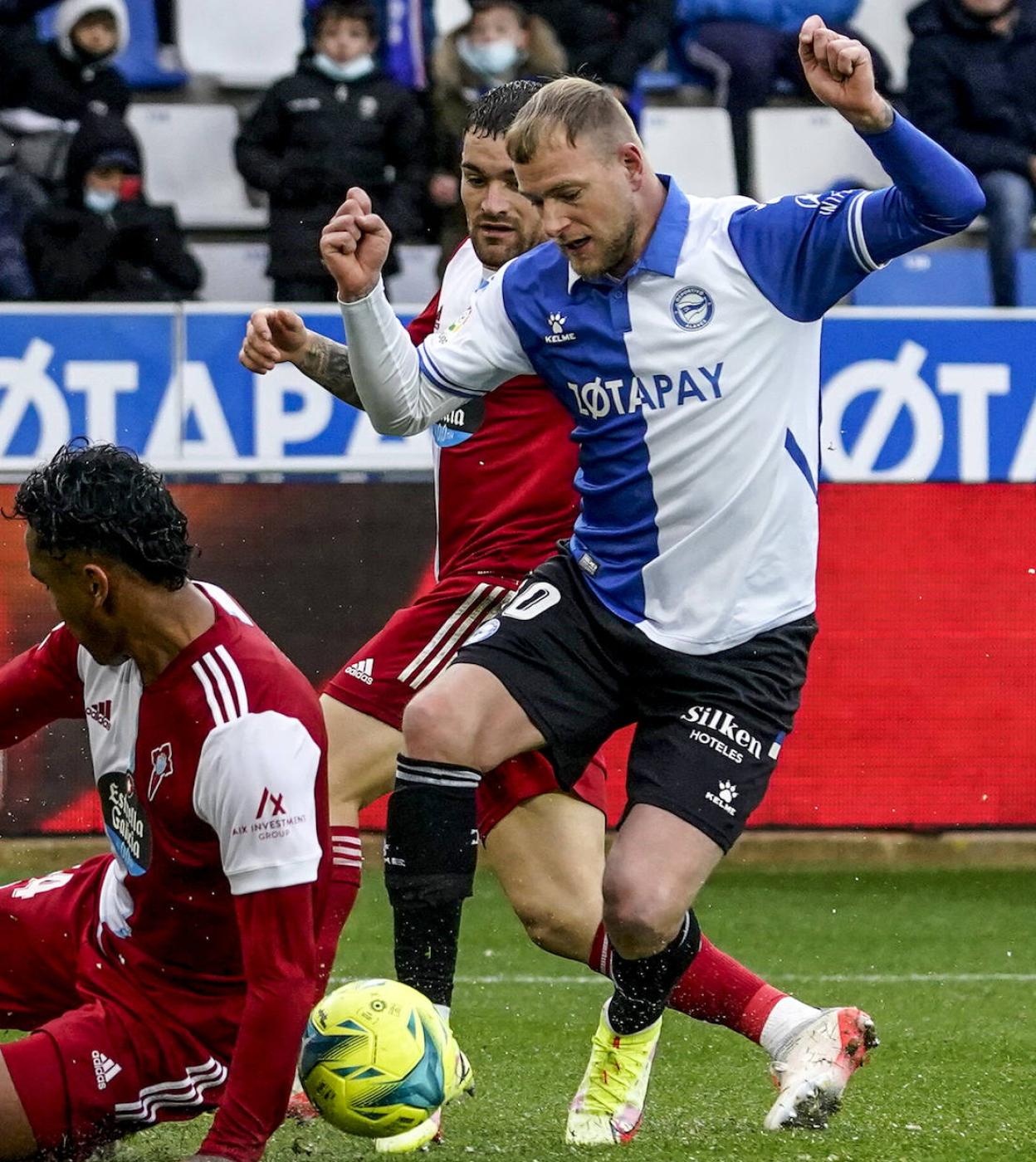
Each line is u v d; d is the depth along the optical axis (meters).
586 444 12.95
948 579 27.45
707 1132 13.17
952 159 11.60
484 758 12.55
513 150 11.97
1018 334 27.45
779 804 27.45
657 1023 13.02
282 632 26.33
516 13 31.30
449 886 12.47
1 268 31.41
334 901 14.81
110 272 31.23
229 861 9.78
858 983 20.39
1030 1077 15.54
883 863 27.50
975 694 27.56
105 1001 10.48
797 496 12.66
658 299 12.32
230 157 36.25
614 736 26.47
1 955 11.05
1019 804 27.69
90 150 31.02
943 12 33.22
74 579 9.54
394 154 31.56
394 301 32.78
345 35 31.03
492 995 19.69
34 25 32.56
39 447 26.25
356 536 26.44
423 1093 10.94
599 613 12.87
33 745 25.61
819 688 27.36
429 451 26.58
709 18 35.78
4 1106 9.96
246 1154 9.73
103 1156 11.43
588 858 14.41
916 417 27.33
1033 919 24.23
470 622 15.36
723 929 23.50
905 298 34.44
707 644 12.62
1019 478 27.55
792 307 12.33
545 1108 14.27
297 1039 9.79
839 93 11.38
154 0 36.47
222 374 26.42
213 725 9.70
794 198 12.39
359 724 15.21
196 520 26.23
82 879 11.13
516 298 12.88
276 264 30.91
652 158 35.78
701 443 12.42
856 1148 12.45
